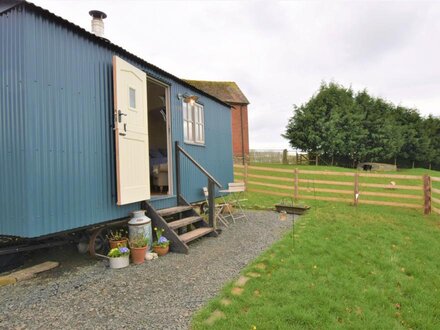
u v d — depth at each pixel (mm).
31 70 3359
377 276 3803
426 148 29516
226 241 5508
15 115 3377
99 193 4242
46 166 3484
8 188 3414
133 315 2781
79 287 3439
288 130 25047
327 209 8773
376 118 25125
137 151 4879
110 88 4551
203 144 7594
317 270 3941
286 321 2701
